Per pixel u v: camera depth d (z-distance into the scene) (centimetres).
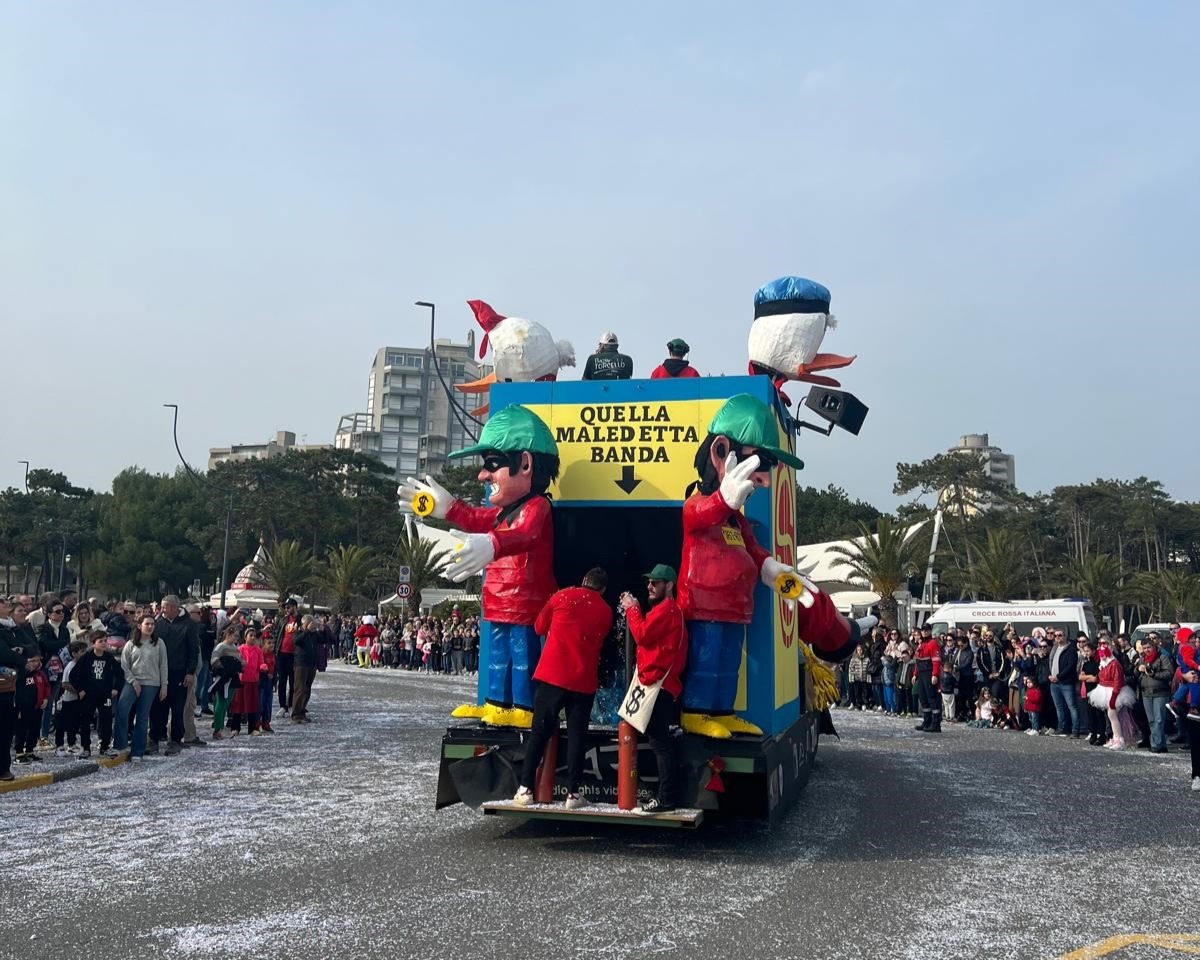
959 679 1798
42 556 8494
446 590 5466
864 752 1273
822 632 912
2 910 519
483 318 916
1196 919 523
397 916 510
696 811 642
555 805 658
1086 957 458
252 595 4725
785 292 862
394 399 13462
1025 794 940
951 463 7194
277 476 7769
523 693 701
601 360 820
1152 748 1325
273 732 1423
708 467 683
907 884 589
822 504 7012
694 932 486
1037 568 6900
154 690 1156
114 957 445
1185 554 8138
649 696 640
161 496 8000
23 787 924
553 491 726
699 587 667
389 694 2189
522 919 506
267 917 507
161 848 670
